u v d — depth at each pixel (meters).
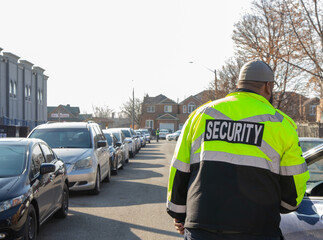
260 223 2.43
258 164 2.50
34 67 54.44
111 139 16.47
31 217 5.97
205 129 2.65
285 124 2.60
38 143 7.32
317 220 3.25
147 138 52.94
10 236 5.38
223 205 2.45
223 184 2.48
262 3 20.02
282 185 2.61
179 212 2.76
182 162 2.71
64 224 7.60
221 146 2.56
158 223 7.70
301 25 17.81
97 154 11.45
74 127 12.03
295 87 21.94
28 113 51.00
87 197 10.55
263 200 2.46
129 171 17.16
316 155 3.83
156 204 9.61
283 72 21.69
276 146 2.54
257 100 2.69
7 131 29.03
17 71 46.88
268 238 2.45
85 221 7.86
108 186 12.58
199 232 2.49
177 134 63.62
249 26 20.38
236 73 31.84
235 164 2.50
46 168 6.57
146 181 13.79
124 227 7.39
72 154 10.66
